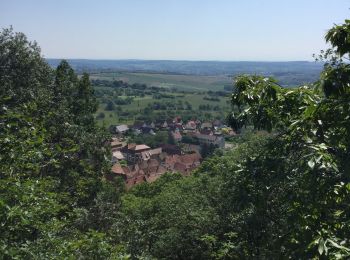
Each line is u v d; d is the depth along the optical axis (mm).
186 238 18453
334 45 4938
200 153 94688
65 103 23531
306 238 4824
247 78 6105
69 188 16578
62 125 16188
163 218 22297
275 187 5668
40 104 17047
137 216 25875
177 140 111875
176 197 24344
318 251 4133
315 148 4676
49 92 22000
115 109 155000
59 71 29609
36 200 6742
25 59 23109
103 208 16766
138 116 145000
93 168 22281
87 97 29938
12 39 23172
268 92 5707
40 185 7715
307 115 4980
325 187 4699
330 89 4859
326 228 4973
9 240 5949
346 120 5043
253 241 10812
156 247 18922
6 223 5762
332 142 5105
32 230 6668
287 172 5332
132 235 15867
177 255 18922
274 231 7473
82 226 14508
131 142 106812
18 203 6145
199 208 19688
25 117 8414
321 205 4992
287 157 5469
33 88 22031
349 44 4887
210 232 17516
